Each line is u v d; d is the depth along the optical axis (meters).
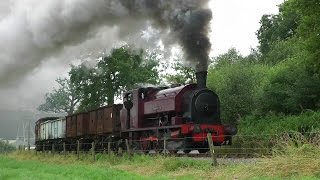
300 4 21.11
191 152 21.66
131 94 25.16
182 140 20.02
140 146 23.34
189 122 20.73
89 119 32.03
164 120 22.14
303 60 23.53
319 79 23.22
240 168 12.88
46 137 42.50
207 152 20.50
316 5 20.86
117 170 16.39
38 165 20.22
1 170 15.78
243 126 25.19
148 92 24.39
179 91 21.47
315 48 21.19
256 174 11.98
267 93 25.14
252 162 13.37
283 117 23.42
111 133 27.47
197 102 20.84
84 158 24.56
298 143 13.22
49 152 35.25
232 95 27.88
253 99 27.20
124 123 25.66
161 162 16.44
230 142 20.66
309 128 20.64
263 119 24.45
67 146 36.06
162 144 21.20
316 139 13.23
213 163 14.48
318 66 21.59
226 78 29.03
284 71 25.62
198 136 19.84
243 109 27.39
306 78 23.61
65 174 14.80
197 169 14.69
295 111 23.95
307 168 11.44
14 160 26.77
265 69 31.94
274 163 12.16
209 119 21.09
